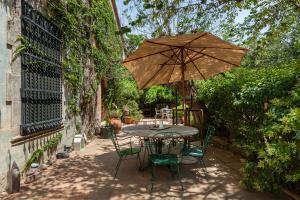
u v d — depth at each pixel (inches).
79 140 294.0
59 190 167.2
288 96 149.4
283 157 128.6
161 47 204.1
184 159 224.8
